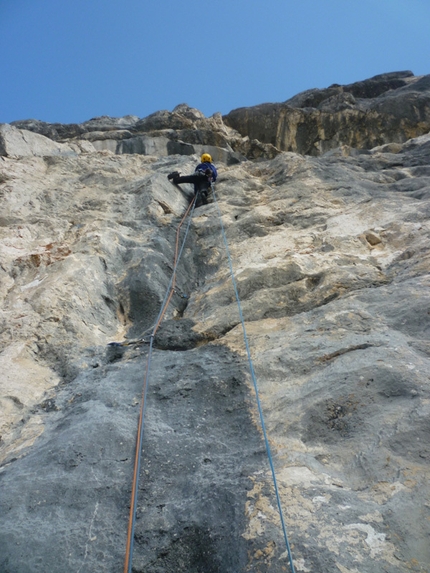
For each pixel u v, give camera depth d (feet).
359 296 14.92
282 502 8.32
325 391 11.06
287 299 16.01
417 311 13.10
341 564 7.09
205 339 15.01
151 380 12.75
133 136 46.75
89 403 12.01
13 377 13.51
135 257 19.94
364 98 59.11
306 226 21.84
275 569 7.22
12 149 31.04
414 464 8.63
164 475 9.69
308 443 9.96
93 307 17.07
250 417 11.10
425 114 48.52
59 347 15.01
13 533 8.36
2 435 11.96
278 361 12.62
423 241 17.75
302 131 52.13
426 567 6.97
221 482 9.14
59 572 7.75
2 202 24.23
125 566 7.75
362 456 9.14
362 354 11.93
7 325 15.48
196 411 11.55
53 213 24.36
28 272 19.21
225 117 53.93
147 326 16.97
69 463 9.89
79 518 8.71
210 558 7.81
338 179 26.73
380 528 7.56
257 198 26.21
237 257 20.42
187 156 33.06
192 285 20.08
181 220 24.31
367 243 19.19
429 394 10.02
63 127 49.93
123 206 24.50
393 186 25.72
